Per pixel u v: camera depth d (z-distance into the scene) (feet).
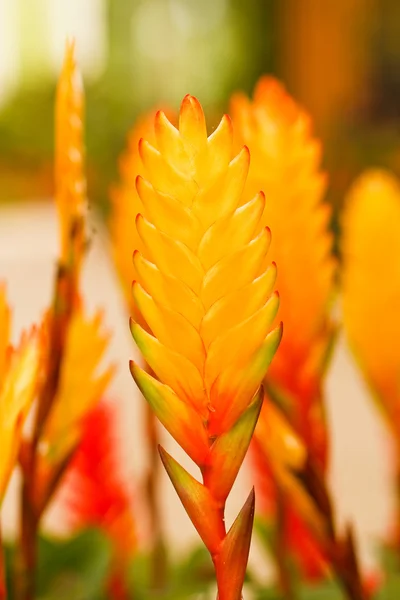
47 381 2.61
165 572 4.17
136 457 7.34
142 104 30.96
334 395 15.21
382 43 33.65
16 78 33.60
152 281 1.99
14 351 2.35
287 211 2.55
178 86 33.22
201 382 2.05
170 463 2.10
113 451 3.83
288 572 3.46
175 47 33.96
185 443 2.08
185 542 8.02
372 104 32.63
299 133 2.59
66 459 2.67
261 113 2.62
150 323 2.01
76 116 2.52
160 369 2.04
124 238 2.80
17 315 18.12
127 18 33.60
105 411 3.75
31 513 2.67
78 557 3.76
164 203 1.97
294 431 2.75
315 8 34.19
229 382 2.04
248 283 2.00
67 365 2.62
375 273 2.99
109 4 33.65
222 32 34.81
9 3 33.63
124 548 3.98
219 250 1.98
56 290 2.60
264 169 2.54
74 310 2.64
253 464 3.67
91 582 3.62
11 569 3.14
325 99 34.06
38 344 2.31
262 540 3.93
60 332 2.60
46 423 2.63
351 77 33.65
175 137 1.99
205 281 1.99
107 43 33.35
